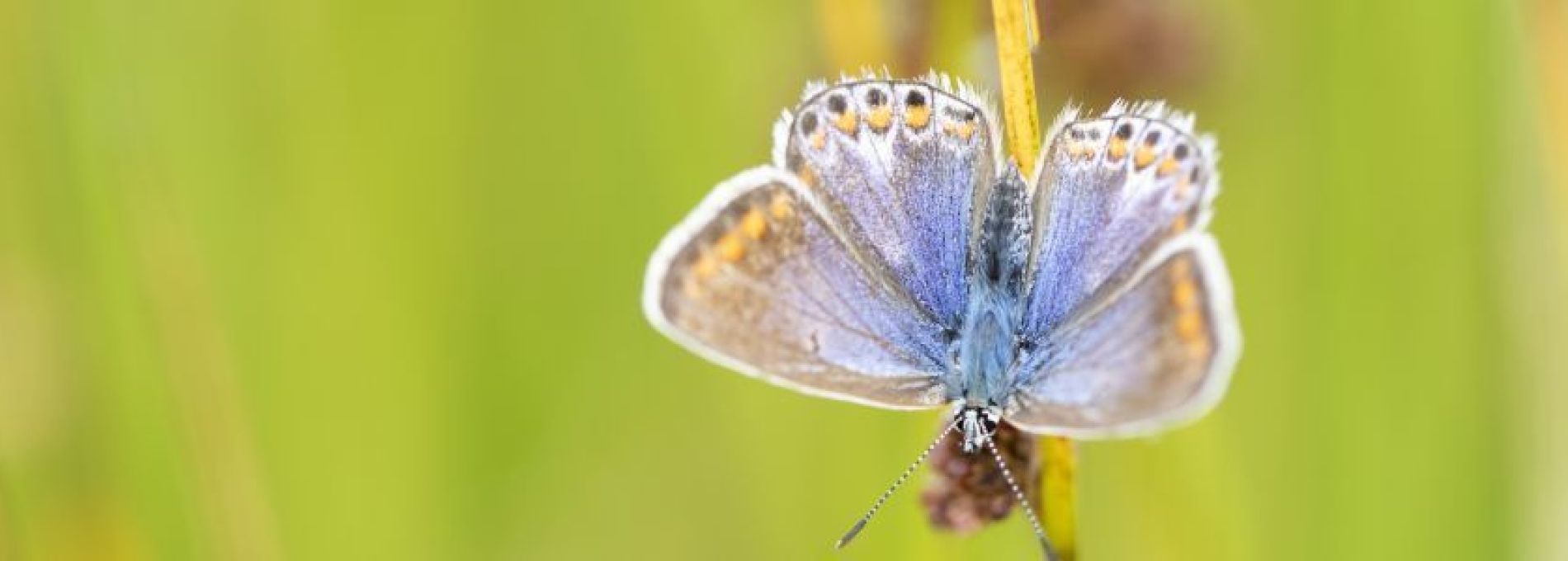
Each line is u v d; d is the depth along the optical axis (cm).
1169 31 27
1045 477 25
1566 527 28
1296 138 29
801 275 25
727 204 25
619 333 30
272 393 29
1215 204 29
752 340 25
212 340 27
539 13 30
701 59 30
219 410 27
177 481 27
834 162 26
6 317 27
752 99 29
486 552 29
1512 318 29
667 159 30
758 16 29
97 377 28
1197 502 27
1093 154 25
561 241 30
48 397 27
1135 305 25
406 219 30
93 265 28
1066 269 25
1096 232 25
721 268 25
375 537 29
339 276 29
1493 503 29
